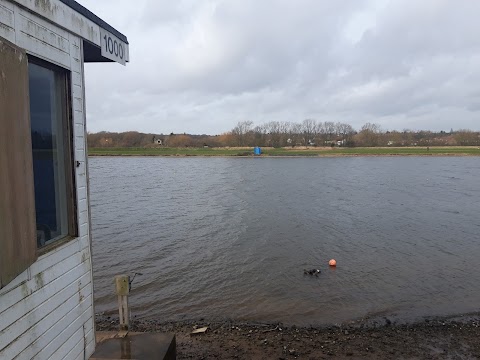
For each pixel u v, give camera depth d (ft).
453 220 76.79
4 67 9.99
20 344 11.89
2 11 11.30
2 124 9.84
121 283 24.52
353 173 171.94
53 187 14.83
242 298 39.73
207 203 95.45
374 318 35.37
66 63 15.10
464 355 28.91
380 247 58.13
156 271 47.24
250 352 28.86
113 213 82.43
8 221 10.12
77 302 15.84
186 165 223.51
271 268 48.78
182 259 51.90
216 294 40.70
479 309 37.37
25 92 11.42
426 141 398.42
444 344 30.55
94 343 17.49
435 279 45.21
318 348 29.63
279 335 31.81
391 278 45.50
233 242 60.34
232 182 139.64
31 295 12.48
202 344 30.04
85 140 16.74
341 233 66.28
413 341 30.99
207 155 306.14
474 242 60.95
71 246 15.34
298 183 135.95
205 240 61.41
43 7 13.24
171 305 38.01
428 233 66.49
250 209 87.40
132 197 104.99
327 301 39.09
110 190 118.52
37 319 12.87
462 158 272.51
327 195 108.37
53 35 14.15
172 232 66.23
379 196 106.63
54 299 14.01
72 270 15.40
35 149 13.62
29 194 11.57
